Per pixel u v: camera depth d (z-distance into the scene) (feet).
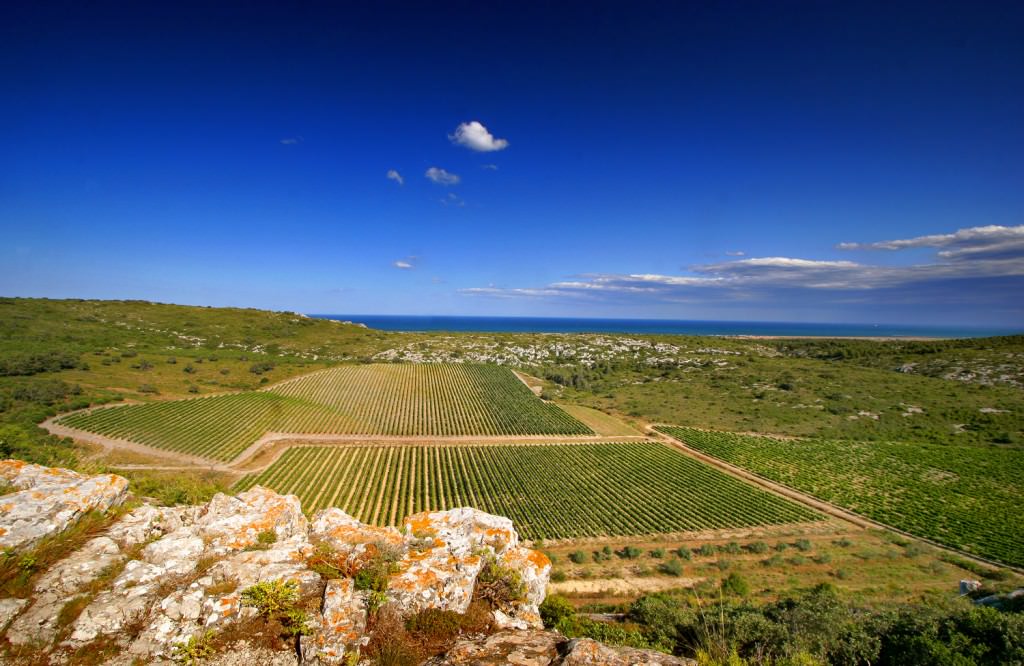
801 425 333.83
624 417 355.77
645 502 212.23
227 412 270.87
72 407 234.58
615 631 59.47
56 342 342.44
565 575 142.10
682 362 520.42
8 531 31.12
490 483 230.89
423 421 313.94
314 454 242.37
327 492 205.67
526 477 238.68
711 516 198.29
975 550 168.76
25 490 35.35
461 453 265.95
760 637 58.34
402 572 34.32
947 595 121.60
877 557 161.79
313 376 368.89
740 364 500.74
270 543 39.63
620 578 140.87
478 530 46.32
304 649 27.48
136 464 197.06
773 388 422.00
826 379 431.84
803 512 203.00
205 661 26.35
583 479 238.07
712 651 51.65
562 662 27.25
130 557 33.22
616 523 190.90
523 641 30.50
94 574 30.25
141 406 254.47
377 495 209.05
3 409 218.79
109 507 38.60
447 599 33.81
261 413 279.08
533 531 183.52
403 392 366.84
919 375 432.25
